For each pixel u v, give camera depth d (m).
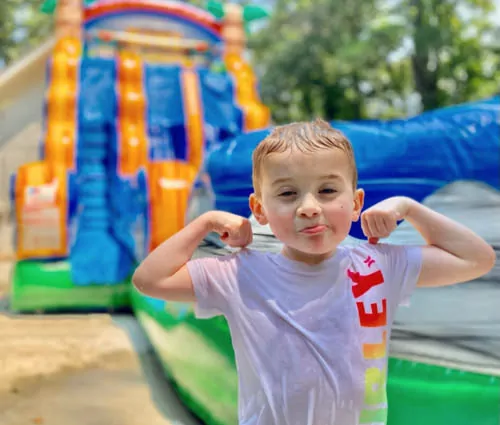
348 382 1.72
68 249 6.46
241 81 7.80
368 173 2.64
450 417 2.39
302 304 1.76
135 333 5.56
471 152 2.65
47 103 6.79
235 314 1.79
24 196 6.36
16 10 20.28
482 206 2.58
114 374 4.36
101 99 6.90
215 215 1.87
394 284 1.86
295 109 20.80
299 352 1.72
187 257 1.83
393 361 2.41
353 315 1.77
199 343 3.16
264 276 1.80
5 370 4.37
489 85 20.02
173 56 8.02
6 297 7.47
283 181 1.71
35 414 3.55
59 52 7.11
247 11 8.27
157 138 7.04
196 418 3.50
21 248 6.35
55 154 6.55
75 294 6.37
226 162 3.06
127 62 7.25
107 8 7.61
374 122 2.90
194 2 18.09
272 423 1.73
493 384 2.39
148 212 6.41
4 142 8.48
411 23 19.11
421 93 19.55
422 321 2.42
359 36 19.72
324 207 1.70
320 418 1.71
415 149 2.67
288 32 20.67
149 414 3.57
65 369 4.45
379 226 1.82
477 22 19.94
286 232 1.71
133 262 6.53
